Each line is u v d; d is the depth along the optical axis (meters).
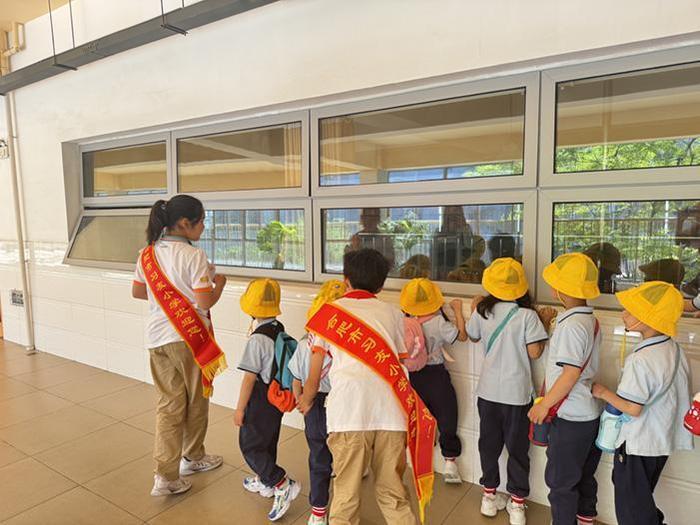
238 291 3.13
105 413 3.19
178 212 2.22
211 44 3.07
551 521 2.04
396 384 1.64
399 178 2.63
